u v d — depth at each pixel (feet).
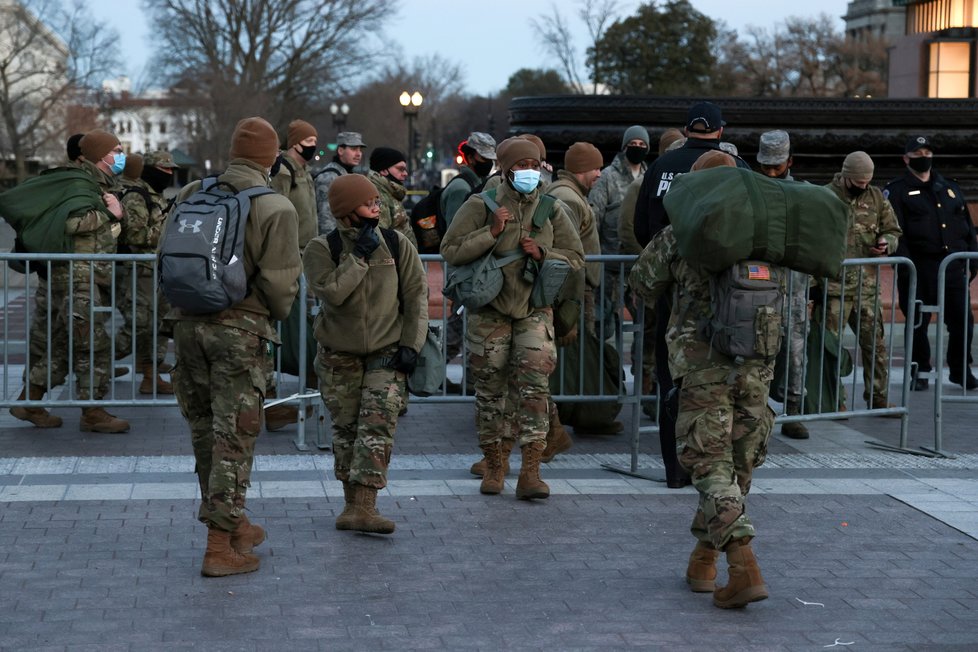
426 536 20.47
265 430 29.01
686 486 23.95
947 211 34.86
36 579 17.90
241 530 18.81
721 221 16.56
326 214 32.53
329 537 20.30
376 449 20.11
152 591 17.49
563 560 19.31
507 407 23.98
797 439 29.17
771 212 16.72
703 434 17.15
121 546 19.57
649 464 26.00
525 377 22.59
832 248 16.89
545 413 22.74
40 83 230.27
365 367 20.45
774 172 27.17
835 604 17.48
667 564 19.20
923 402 34.47
